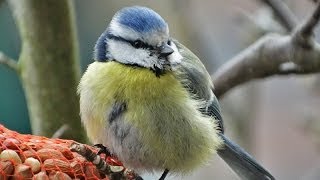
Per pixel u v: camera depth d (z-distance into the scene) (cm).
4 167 167
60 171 167
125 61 172
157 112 171
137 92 171
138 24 172
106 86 171
